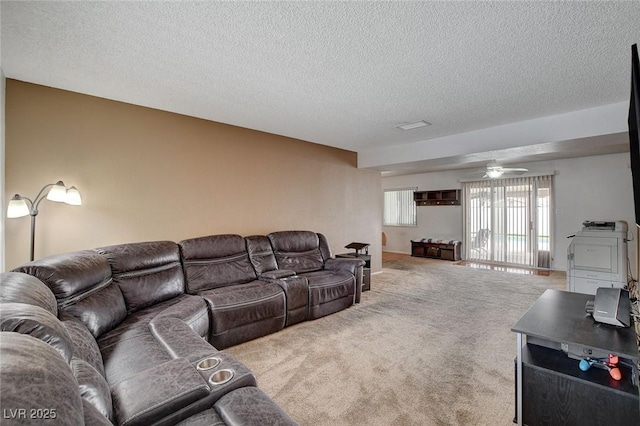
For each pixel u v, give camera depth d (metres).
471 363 2.47
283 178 4.58
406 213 9.20
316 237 4.57
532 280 5.48
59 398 0.56
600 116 3.18
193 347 1.73
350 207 5.65
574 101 3.02
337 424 1.76
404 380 2.22
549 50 2.06
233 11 1.65
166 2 1.57
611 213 5.81
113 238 3.03
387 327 3.26
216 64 2.26
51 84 2.64
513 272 6.22
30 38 1.91
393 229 9.48
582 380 1.57
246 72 2.40
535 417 1.70
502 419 1.80
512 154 4.23
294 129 4.10
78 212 2.84
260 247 3.83
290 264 4.05
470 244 7.81
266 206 4.36
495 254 7.38
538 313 1.98
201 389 1.21
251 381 1.37
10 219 2.54
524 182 6.91
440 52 2.09
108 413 1.04
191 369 1.36
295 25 1.78
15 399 0.49
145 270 2.71
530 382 1.72
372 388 2.12
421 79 2.53
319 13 1.66
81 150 2.85
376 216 6.19
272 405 1.20
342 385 2.16
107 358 1.68
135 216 3.17
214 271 3.26
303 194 4.86
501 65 2.28
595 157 5.98
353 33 1.86
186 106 3.20
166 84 2.63
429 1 1.57
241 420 1.10
